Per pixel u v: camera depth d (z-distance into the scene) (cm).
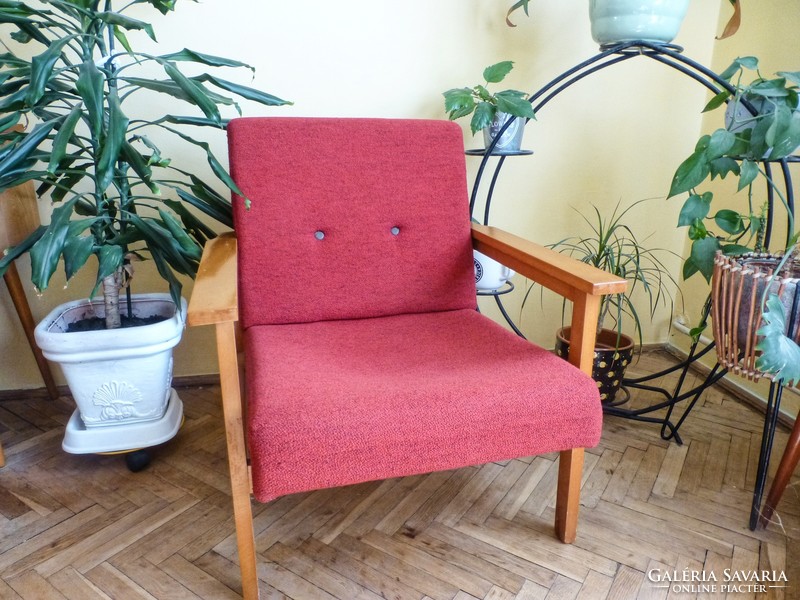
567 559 104
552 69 163
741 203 165
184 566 102
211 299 78
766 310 98
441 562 103
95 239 115
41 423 148
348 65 150
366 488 125
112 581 98
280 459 75
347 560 104
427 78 156
